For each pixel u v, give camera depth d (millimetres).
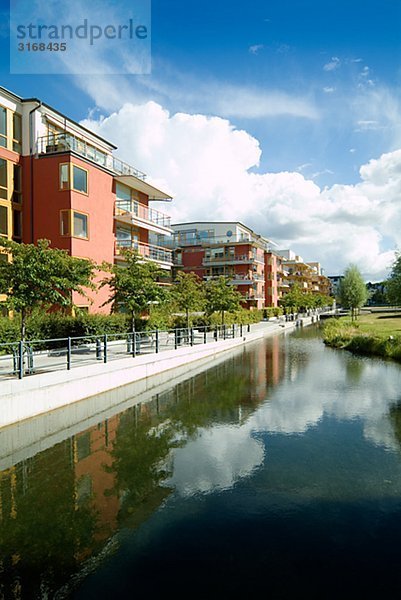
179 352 19703
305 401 13047
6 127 22703
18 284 12336
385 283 21469
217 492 6926
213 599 4441
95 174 25000
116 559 5141
